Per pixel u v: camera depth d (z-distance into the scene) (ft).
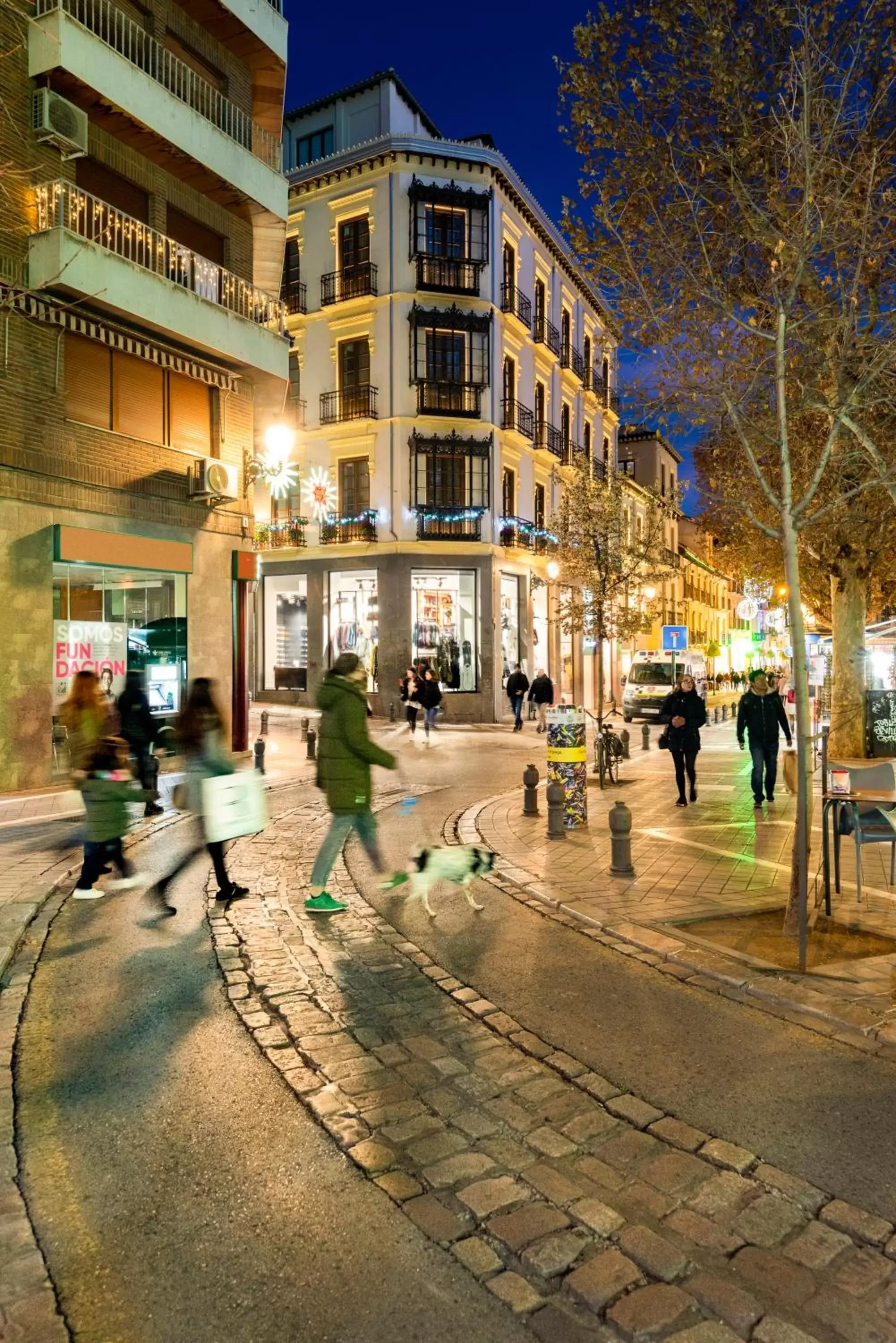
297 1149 11.08
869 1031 14.32
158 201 49.16
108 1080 12.97
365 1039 14.42
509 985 16.96
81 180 44.70
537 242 104.68
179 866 22.12
